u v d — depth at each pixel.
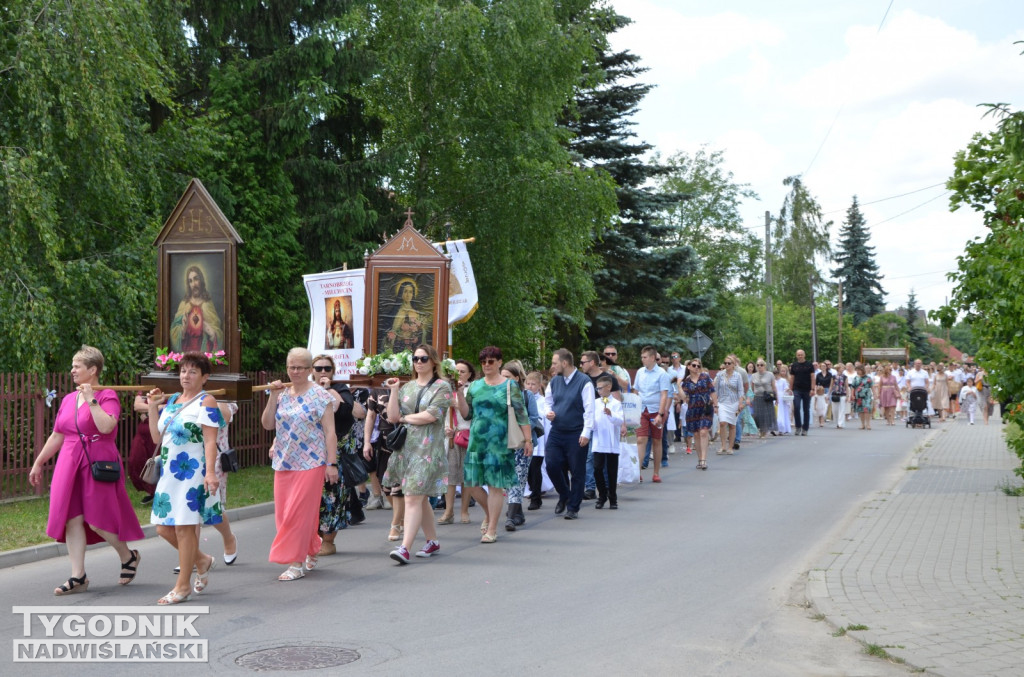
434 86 22.95
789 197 62.16
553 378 12.22
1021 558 8.67
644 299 35.34
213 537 10.89
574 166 23.50
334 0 21.17
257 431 18.03
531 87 23.31
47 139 13.69
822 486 14.78
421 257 15.63
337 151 22.83
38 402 13.70
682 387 17.72
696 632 6.58
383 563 9.12
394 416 9.30
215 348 11.58
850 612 6.86
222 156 18.48
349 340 16.09
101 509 7.89
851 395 35.88
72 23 13.85
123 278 14.80
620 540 10.32
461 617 6.98
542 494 14.40
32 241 14.41
